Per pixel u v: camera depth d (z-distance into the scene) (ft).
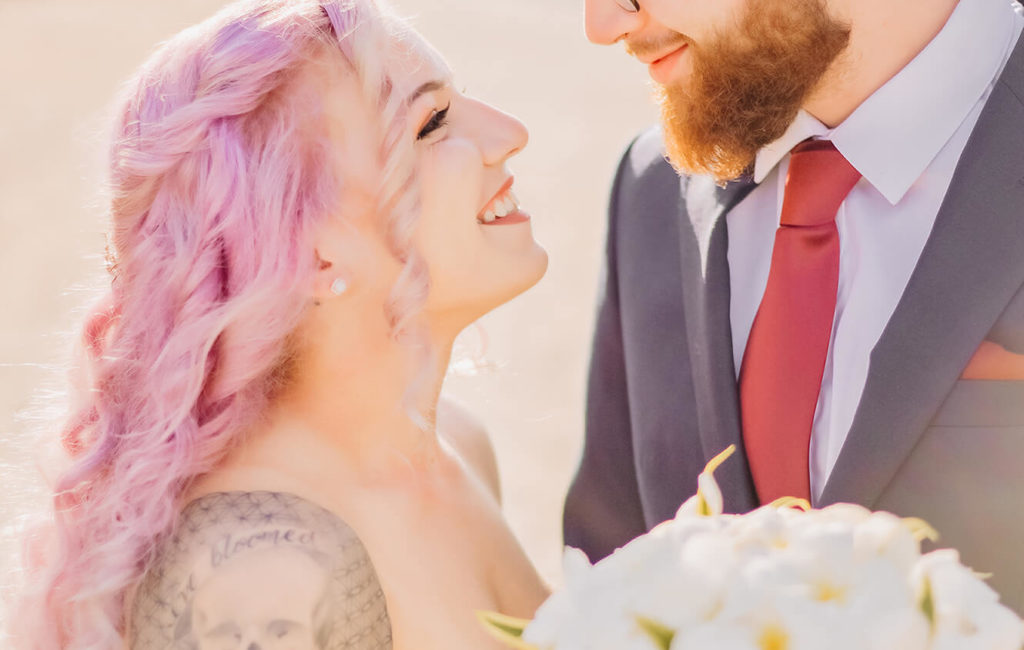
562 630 3.58
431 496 5.92
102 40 42.57
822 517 3.70
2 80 38.09
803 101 6.87
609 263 8.51
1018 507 6.26
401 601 5.50
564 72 41.42
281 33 5.42
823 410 6.94
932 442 6.42
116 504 5.28
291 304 5.43
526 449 17.25
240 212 5.28
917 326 6.29
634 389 8.00
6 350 19.04
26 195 27.89
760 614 3.34
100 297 5.87
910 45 6.63
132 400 5.58
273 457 5.48
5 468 6.52
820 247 6.89
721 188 7.52
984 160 6.27
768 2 6.57
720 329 7.24
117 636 5.15
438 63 5.84
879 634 3.28
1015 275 6.13
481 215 6.07
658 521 7.84
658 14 7.02
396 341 5.65
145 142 5.42
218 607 4.86
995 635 3.32
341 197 5.50
